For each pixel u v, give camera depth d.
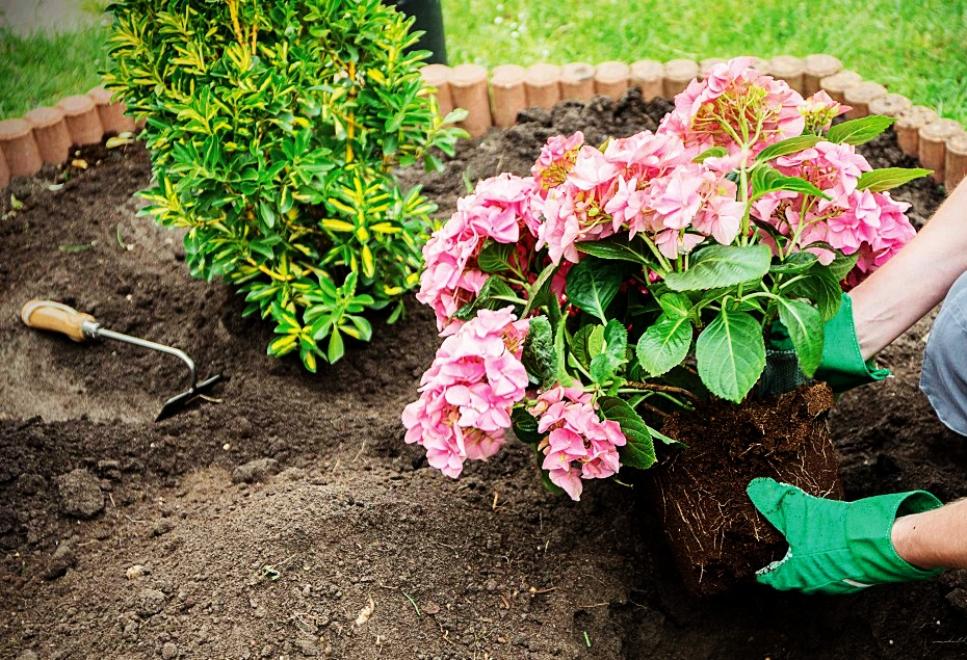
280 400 2.12
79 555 1.89
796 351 1.60
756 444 1.73
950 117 2.58
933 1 2.94
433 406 1.62
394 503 1.91
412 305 2.28
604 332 1.68
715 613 1.88
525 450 2.03
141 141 2.61
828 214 1.67
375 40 2.12
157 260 2.36
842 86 2.48
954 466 1.96
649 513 1.93
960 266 1.72
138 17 2.11
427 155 2.24
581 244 1.65
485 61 2.95
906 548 1.65
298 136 2.00
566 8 3.14
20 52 3.04
